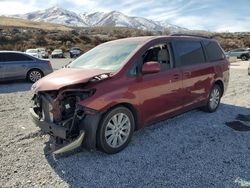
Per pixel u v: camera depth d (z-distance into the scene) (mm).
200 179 3715
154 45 5211
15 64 12320
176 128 5699
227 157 4379
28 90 10633
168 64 5426
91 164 4145
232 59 34406
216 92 6957
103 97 4199
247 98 8820
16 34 68688
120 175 3834
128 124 4637
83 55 5836
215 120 6285
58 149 4098
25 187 3562
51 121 4367
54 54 47875
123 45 5328
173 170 3963
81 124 4199
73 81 4219
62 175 3846
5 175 3848
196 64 6152
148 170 3967
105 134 4305
